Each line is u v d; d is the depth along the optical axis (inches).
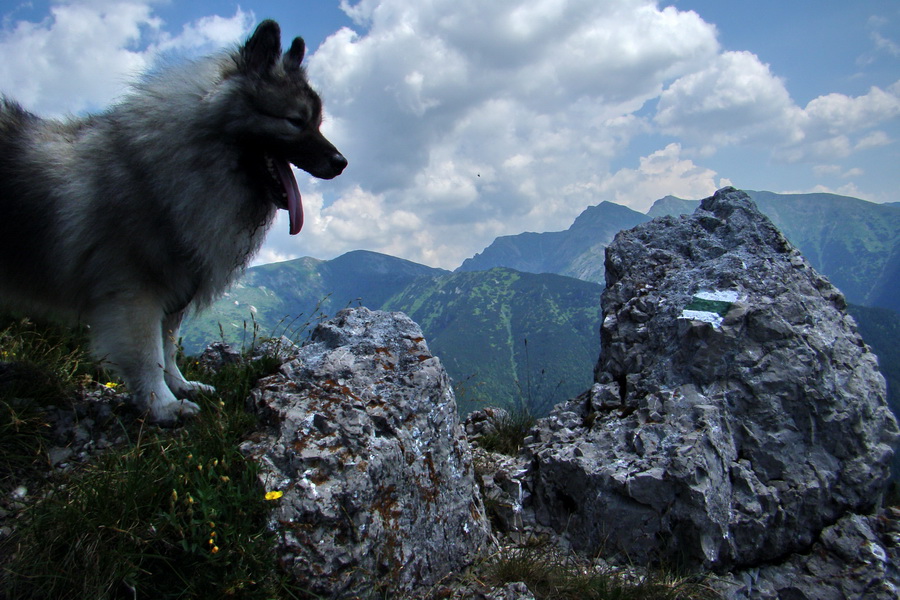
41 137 38.0
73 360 42.8
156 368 37.9
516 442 52.7
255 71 38.8
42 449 34.8
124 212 36.1
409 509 33.3
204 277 39.6
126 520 28.7
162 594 27.4
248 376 41.3
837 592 36.5
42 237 36.6
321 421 33.8
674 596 34.1
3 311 43.1
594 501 38.9
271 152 39.7
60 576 26.8
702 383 42.9
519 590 32.9
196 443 33.5
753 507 37.9
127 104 37.8
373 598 30.5
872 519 40.3
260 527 29.9
